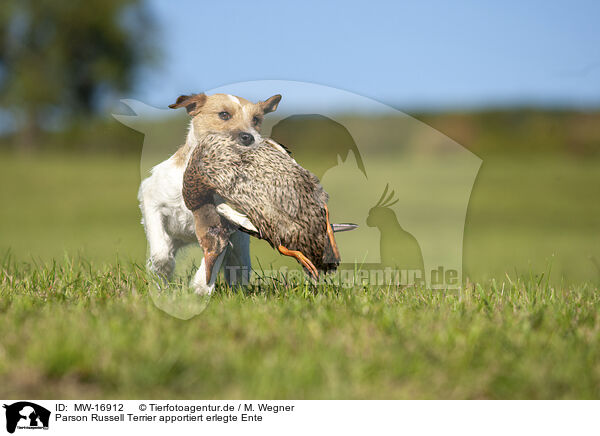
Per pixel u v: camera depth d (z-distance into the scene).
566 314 9.46
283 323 8.62
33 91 103.44
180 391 6.97
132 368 7.04
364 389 6.97
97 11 105.56
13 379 6.96
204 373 7.10
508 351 7.68
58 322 8.36
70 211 40.97
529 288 11.85
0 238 27.20
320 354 7.45
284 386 6.90
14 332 8.05
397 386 7.05
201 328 8.48
